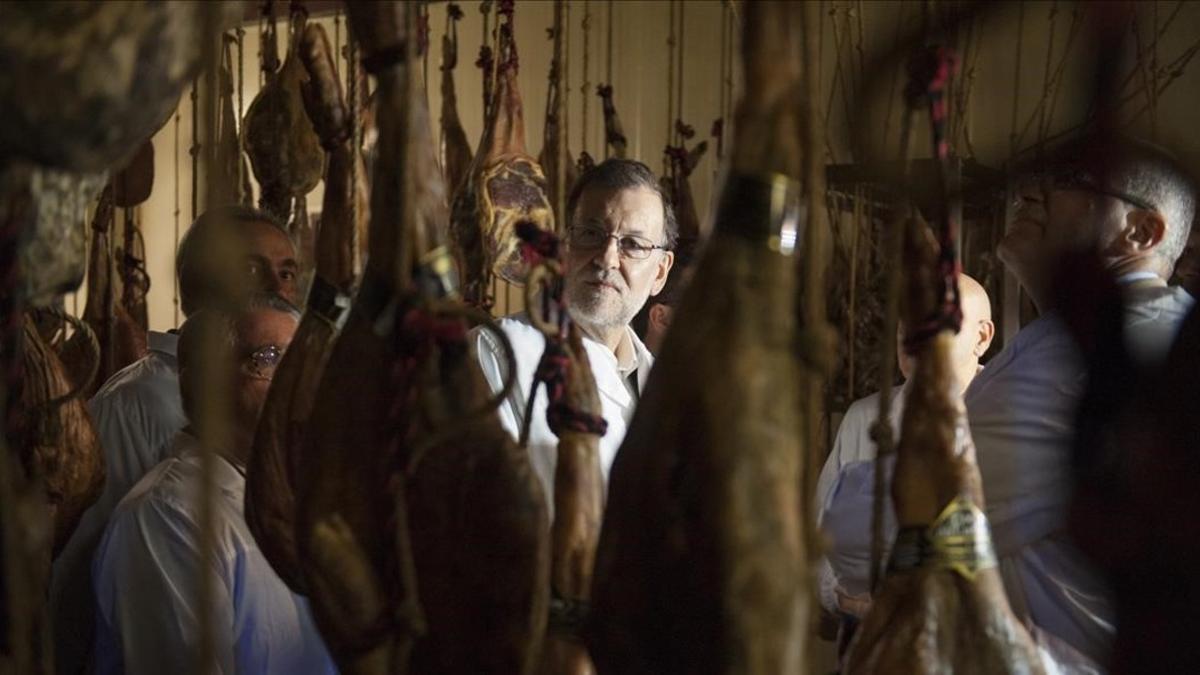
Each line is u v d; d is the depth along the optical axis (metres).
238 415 2.52
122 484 3.10
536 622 1.62
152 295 6.95
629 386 3.02
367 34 1.56
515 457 1.62
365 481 1.59
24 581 1.41
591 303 2.83
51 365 2.09
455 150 4.22
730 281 1.39
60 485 2.08
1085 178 1.92
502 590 1.60
